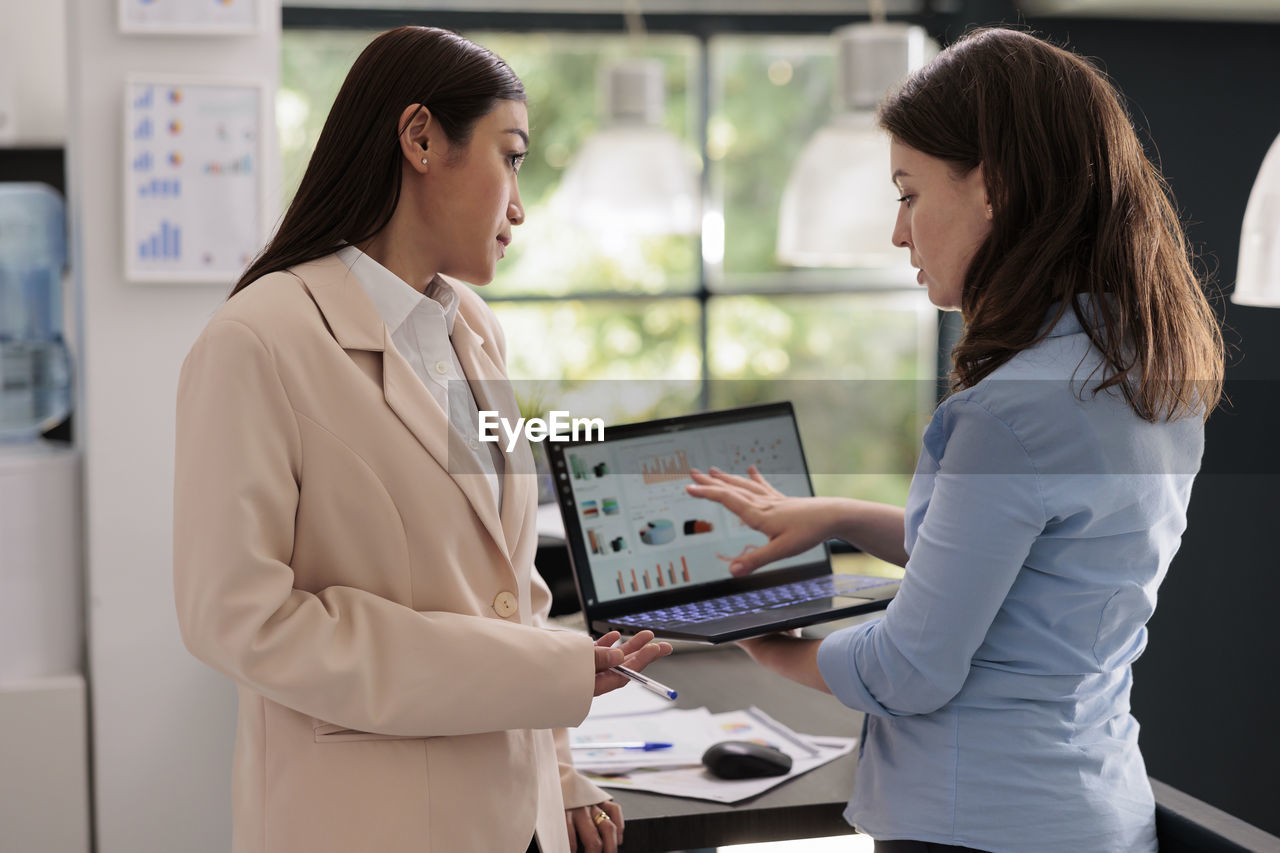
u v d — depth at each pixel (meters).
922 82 1.17
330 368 1.10
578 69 6.38
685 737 1.56
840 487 5.88
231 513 1.04
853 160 2.84
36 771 2.42
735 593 1.55
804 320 6.13
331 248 1.18
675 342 6.34
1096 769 1.12
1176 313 1.11
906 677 1.11
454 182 1.18
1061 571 1.08
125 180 2.42
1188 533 3.61
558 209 6.45
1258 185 1.91
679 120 6.22
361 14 4.02
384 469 1.11
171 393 2.48
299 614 1.05
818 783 1.41
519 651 1.11
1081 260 1.09
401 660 1.07
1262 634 3.63
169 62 2.45
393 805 1.09
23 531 2.42
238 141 2.48
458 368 1.26
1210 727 3.65
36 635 2.46
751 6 4.23
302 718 1.12
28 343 2.56
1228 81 3.77
